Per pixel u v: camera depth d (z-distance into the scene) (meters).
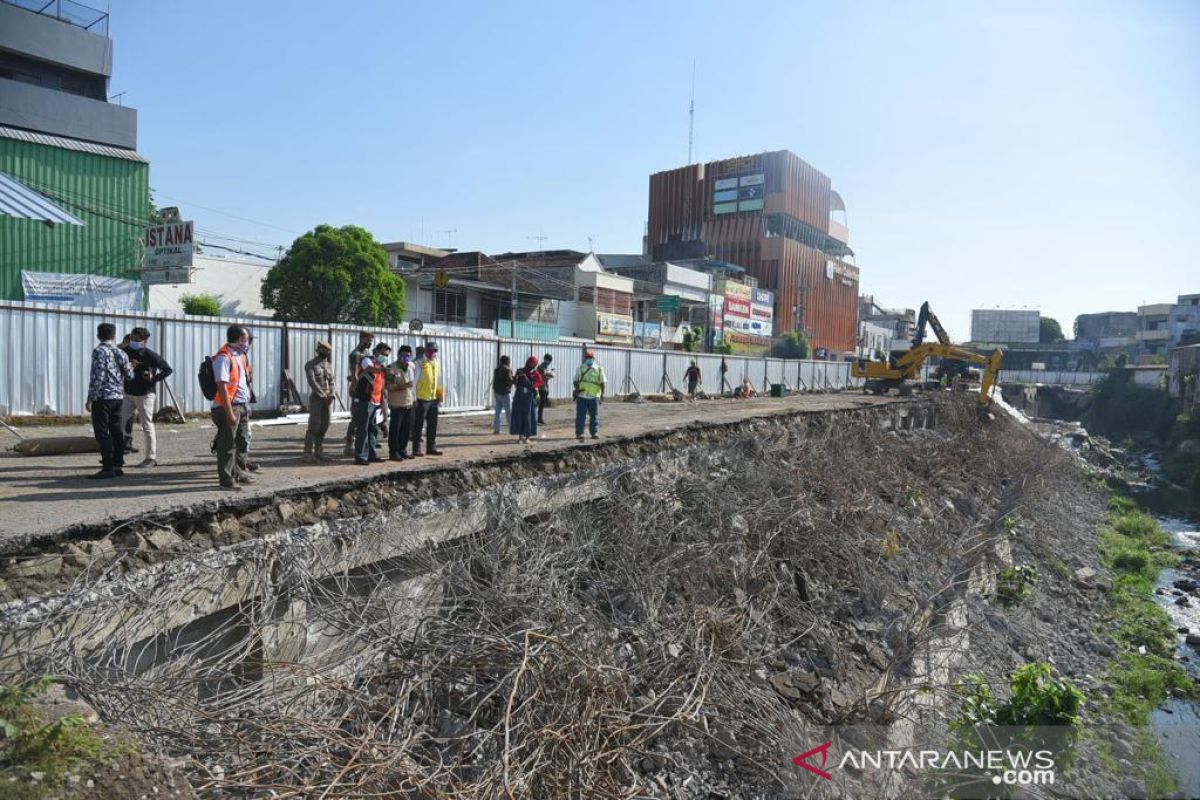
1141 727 9.40
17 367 11.86
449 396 18.83
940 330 37.47
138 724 4.58
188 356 13.88
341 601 6.48
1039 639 11.76
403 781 4.83
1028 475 23.11
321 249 27.02
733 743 6.61
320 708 5.55
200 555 5.71
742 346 62.88
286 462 9.13
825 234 92.69
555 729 5.54
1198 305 81.06
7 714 3.86
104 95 24.86
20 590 4.72
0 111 20.89
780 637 9.02
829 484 15.12
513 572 7.80
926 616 10.52
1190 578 16.77
